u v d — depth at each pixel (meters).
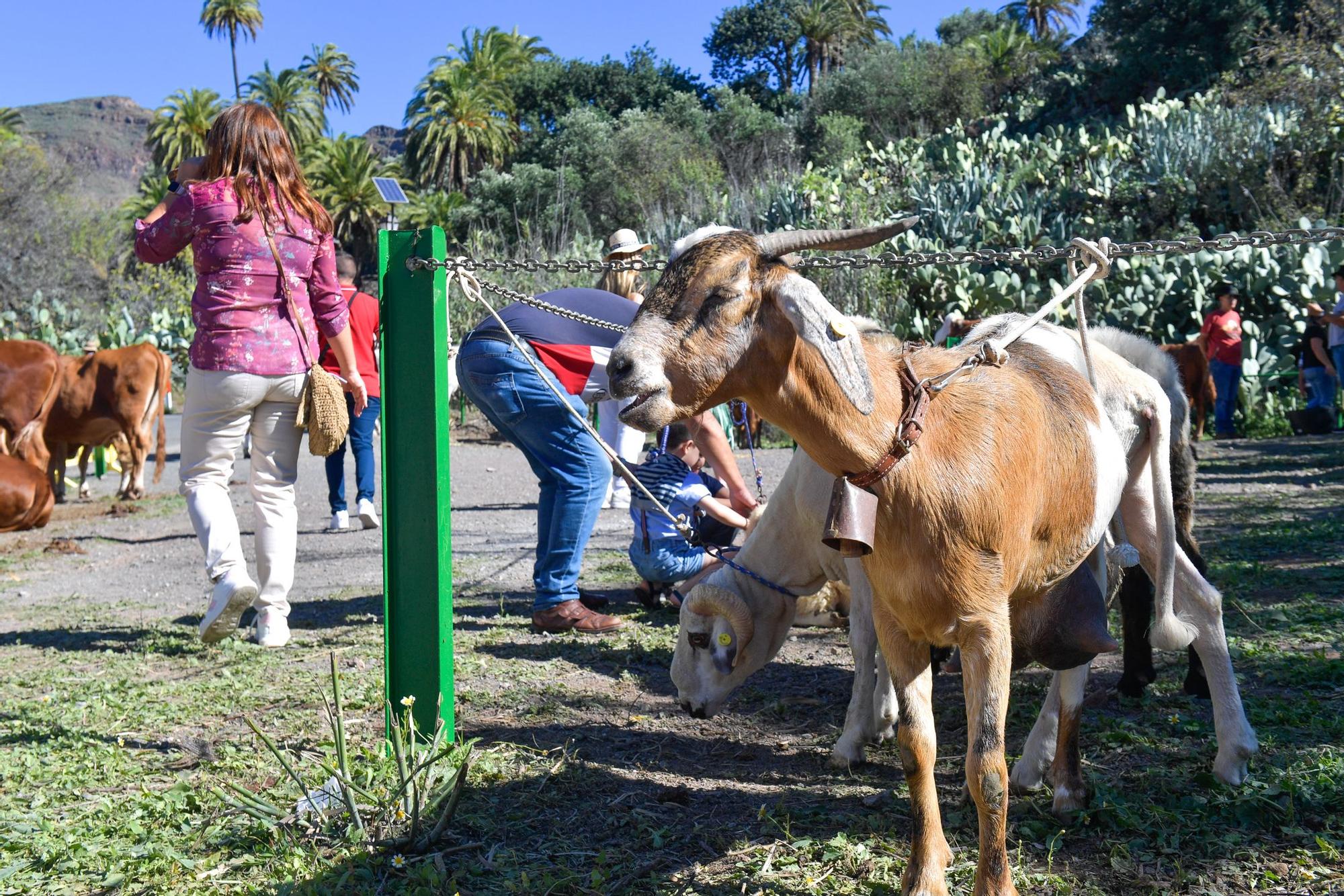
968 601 2.78
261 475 5.71
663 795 3.70
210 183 5.18
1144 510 3.79
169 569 8.62
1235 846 3.21
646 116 57.66
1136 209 22.86
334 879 3.08
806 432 2.76
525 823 3.51
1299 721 4.17
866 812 3.59
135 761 4.09
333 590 7.43
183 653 5.69
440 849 3.31
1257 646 5.22
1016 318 3.60
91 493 13.66
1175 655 5.29
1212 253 16.41
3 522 6.96
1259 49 26.36
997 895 2.79
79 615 6.89
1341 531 7.97
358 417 9.77
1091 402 3.33
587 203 54.72
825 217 20.56
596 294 5.70
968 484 2.74
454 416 21.38
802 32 81.31
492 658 5.52
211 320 5.26
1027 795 3.71
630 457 8.57
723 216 23.88
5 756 4.09
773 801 3.70
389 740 3.73
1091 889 2.98
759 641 4.36
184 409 5.39
